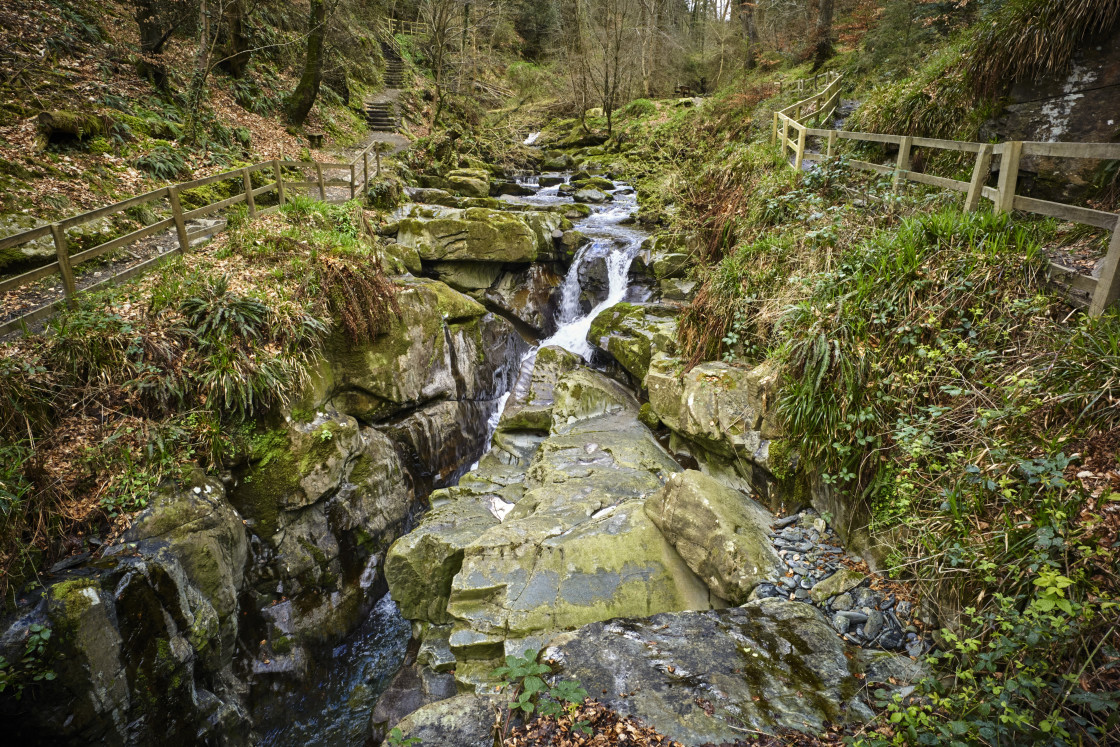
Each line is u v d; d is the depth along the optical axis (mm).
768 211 7691
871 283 4762
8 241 5258
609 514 5254
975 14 11359
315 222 8695
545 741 3023
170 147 10711
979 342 4168
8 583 3998
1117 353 3359
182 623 4645
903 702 3055
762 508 5211
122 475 4938
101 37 12227
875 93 9539
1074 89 5711
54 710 3895
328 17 16359
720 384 6000
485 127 23250
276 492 5957
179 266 6742
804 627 3734
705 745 2916
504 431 8680
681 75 26859
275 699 5562
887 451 4258
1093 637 2666
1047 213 4262
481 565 4844
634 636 3732
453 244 10297
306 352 6664
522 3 31781
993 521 3346
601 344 9367
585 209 14188
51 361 5168
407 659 5684
